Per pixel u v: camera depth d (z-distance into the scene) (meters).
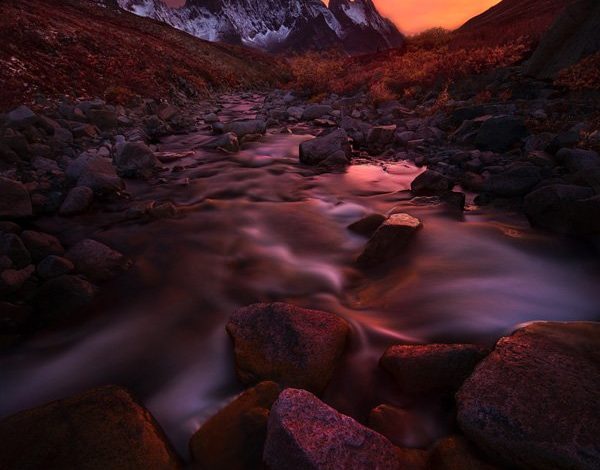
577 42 11.80
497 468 2.57
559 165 7.37
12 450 2.77
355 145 12.16
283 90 29.02
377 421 3.09
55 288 4.79
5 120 10.23
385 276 5.32
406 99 16.19
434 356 3.41
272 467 2.53
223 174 10.06
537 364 3.01
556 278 5.00
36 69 14.86
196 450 2.90
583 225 5.61
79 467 2.65
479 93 13.50
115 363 4.04
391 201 7.98
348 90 21.09
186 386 3.76
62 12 27.00
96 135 12.19
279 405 2.73
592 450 2.35
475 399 2.80
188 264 5.86
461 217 6.65
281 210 7.86
